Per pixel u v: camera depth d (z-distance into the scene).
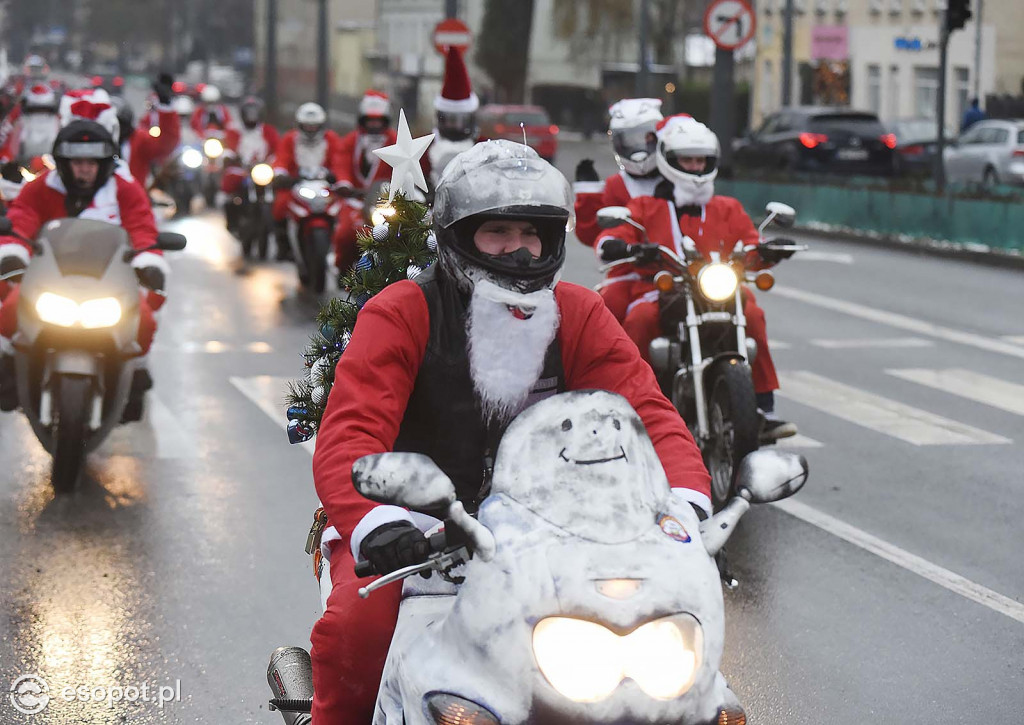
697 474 7.75
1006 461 20.97
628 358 8.14
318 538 9.34
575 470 6.65
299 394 9.74
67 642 13.08
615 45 142.38
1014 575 15.70
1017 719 11.88
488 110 105.25
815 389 26.08
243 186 46.06
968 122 75.69
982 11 93.56
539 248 7.73
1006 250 46.28
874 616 14.30
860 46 107.25
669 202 19.17
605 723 6.36
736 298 18.11
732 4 56.94
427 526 7.97
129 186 19.48
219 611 13.93
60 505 17.52
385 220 9.51
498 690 6.48
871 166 74.44
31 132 34.12
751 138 78.50
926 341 31.38
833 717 11.84
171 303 34.34
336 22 186.62
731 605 14.55
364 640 7.93
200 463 19.64
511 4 150.88
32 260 18.25
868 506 18.39
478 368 7.78
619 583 6.43
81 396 17.67
